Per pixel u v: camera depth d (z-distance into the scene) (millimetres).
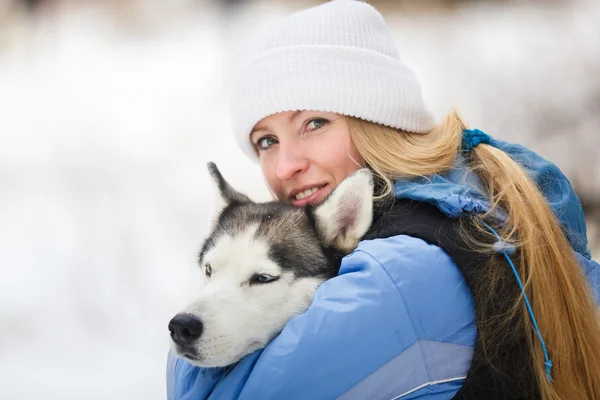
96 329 5723
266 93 2838
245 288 2633
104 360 5176
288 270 2674
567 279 2264
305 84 2764
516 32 11367
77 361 5152
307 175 2955
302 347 2084
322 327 2088
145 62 12719
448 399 2086
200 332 2420
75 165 9344
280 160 2932
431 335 2078
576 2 11805
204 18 13859
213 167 3330
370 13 2961
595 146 7551
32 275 6711
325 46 2773
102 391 4680
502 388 2090
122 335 5629
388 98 2773
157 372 4984
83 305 6109
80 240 7480
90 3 13758
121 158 9602
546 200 2486
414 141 2832
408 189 2451
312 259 2746
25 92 11703
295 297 2652
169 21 13852
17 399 4523
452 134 2678
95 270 6762
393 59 2883
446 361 2088
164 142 9992
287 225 2830
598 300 2451
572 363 2223
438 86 10000
